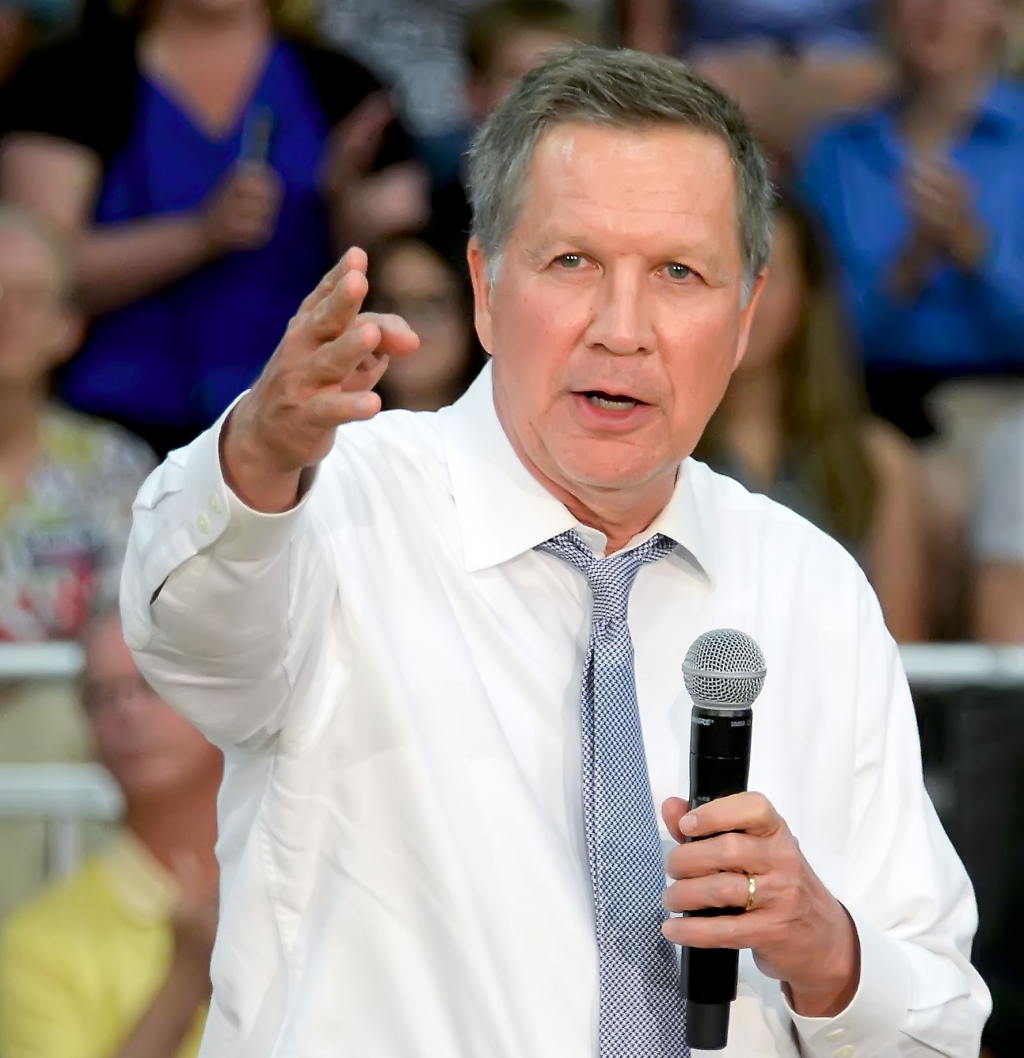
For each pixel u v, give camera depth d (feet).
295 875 20.34
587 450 20.62
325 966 19.95
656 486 21.79
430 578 21.44
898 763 22.99
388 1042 19.77
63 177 50.78
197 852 35.70
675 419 20.71
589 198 20.26
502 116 21.48
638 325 20.20
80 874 36.24
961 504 52.16
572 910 20.13
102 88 51.21
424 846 20.06
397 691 20.42
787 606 22.99
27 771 38.22
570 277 20.54
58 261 47.16
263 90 51.52
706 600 22.67
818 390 47.55
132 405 50.34
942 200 54.34
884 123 54.85
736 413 47.09
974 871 38.45
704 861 18.62
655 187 20.26
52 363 47.19
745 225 21.18
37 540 46.19
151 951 35.37
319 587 20.04
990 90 54.95
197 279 50.52
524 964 19.90
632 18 54.80
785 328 47.03
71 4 52.39
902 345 54.54
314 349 16.85
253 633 18.70
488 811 20.31
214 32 51.21
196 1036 34.42
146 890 35.58
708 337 20.61
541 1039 19.74
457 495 21.93
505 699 21.20
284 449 17.37
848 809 22.41
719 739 18.86
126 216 51.19
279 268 51.01
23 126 51.08
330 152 51.49
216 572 18.13
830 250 48.11
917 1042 21.17
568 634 21.74
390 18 54.54
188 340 50.62
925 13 54.54
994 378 54.49
